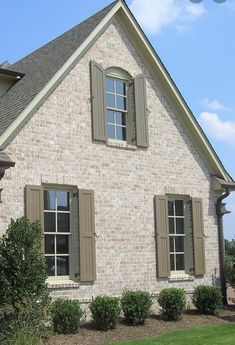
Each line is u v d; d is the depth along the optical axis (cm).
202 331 1335
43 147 1397
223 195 1830
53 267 1398
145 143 1641
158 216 1636
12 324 1097
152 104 1698
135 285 1548
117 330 1333
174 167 1722
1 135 1300
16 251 1174
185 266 1723
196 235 1734
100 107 1544
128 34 1678
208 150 1803
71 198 1461
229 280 1800
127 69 1650
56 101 1445
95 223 1483
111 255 1505
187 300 1672
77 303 1307
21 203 1331
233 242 1902
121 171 1571
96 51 1578
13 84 1655
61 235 1430
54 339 1208
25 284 1159
